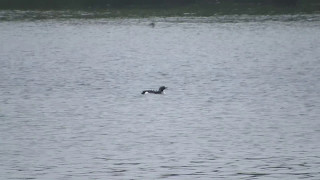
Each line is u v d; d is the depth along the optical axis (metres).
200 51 101.94
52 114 55.91
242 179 38.28
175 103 60.53
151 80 74.31
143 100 62.00
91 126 51.47
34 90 67.50
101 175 39.19
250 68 83.38
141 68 83.88
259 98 62.97
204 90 67.50
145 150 44.47
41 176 38.97
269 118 54.16
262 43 110.88
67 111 57.09
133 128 50.81
